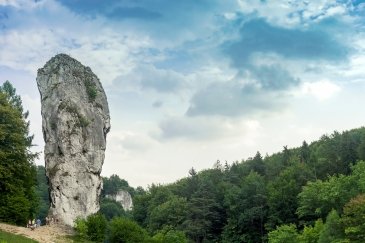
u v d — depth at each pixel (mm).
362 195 59844
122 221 62438
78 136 58906
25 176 57812
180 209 118688
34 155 59375
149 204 141250
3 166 53406
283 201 97312
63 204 56625
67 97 60312
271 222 96812
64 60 63375
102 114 63375
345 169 102625
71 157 58156
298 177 104688
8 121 56344
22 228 50531
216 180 133625
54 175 57438
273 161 139875
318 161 108688
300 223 88812
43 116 60500
